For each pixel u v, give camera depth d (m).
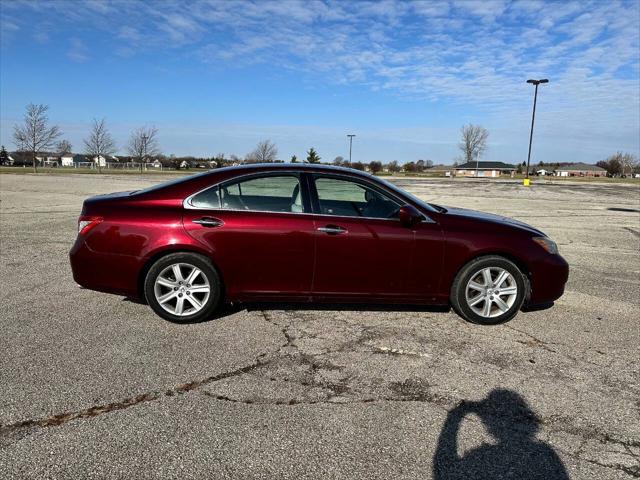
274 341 4.10
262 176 4.55
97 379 3.35
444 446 2.68
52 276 6.05
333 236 4.38
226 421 2.87
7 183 27.17
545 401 3.19
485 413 3.03
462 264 4.53
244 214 4.42
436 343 4.14
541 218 14.13
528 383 3.44
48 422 2.81
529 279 4.66
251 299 4.52
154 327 4.36
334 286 4.48
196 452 2.57
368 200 4.60
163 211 4.41
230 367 3.59
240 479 2.38
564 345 4.16
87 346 3.90
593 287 6.12
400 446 2.67
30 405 2.99
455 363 3.75
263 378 3.43
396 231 4.44
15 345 3.89
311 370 3.57
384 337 4.25
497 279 4.61
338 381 3.41
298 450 2.61
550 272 4.65
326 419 2.92
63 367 3.52
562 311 5.11
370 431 2.80
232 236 4.35
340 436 2.75
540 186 41.44
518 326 4.62
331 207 4.52
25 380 3.31
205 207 4.45
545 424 2.92
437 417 2.97
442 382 3.43
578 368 3.71
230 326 4.43
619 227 12.23
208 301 4.43
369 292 4.52
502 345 4.13
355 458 2.56
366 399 3.17
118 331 4.25
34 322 4.43
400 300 4.58
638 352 4.04
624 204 20.70
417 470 2.47
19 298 5.14
